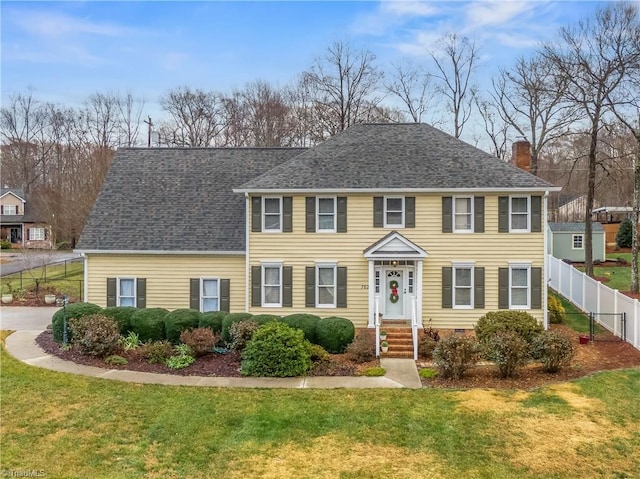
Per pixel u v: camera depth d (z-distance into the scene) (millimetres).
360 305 21875
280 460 10594
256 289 22203
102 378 15648
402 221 21781
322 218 22062
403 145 23375
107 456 10664
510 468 10266
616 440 11414
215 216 23844
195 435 11664
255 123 56312
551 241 42594
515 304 21531
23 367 16656
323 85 47906
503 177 21406
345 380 15719
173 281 22953
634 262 28453
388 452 10953
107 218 23938
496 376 15961
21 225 64938
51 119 73688
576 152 47062
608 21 30375
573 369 16453
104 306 23094
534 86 40938
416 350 18172
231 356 18016
